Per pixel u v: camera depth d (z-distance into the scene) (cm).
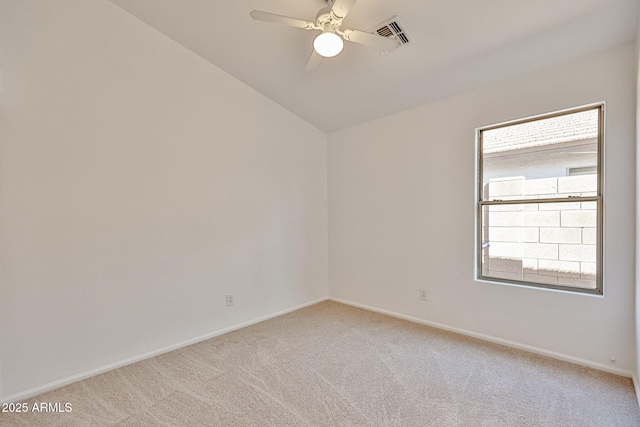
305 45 279
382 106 351
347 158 414
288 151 389
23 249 213
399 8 223
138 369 248
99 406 201
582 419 182
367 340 297
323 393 212
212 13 256
